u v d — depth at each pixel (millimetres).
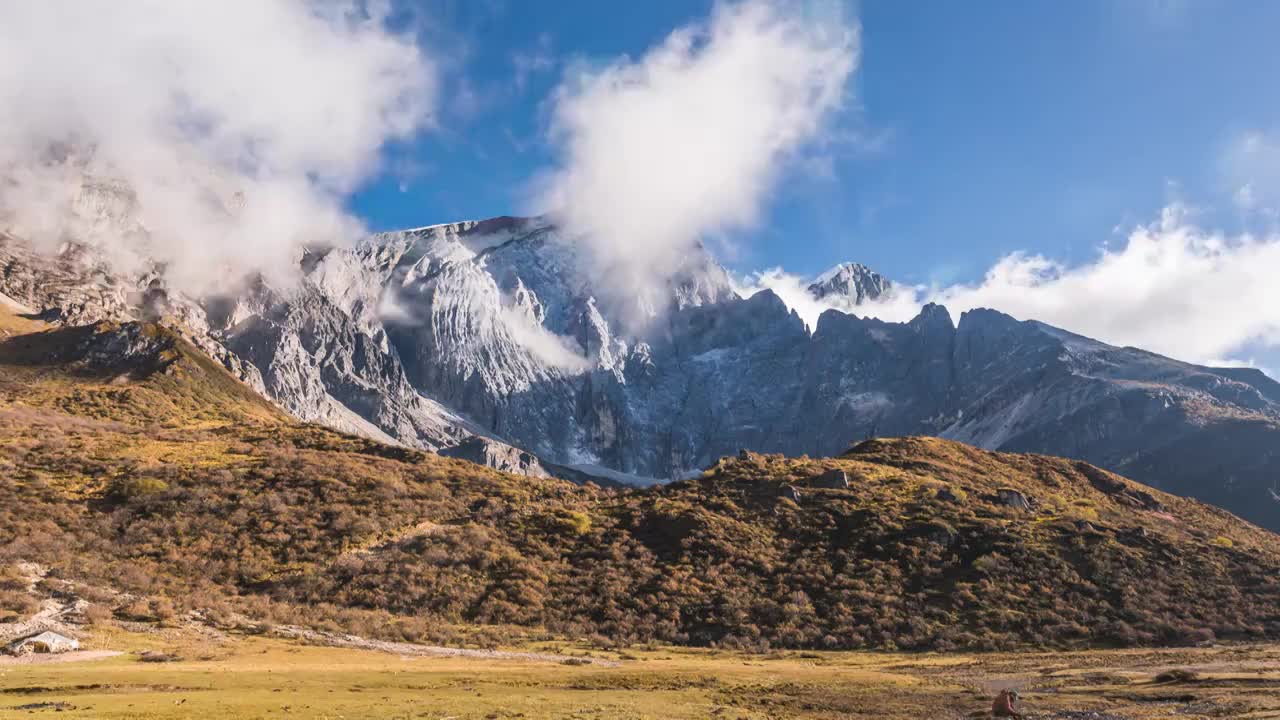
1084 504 139750
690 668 73562
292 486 126812
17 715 41062
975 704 56188
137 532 106688
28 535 101000
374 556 105688
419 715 45438
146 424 196375
